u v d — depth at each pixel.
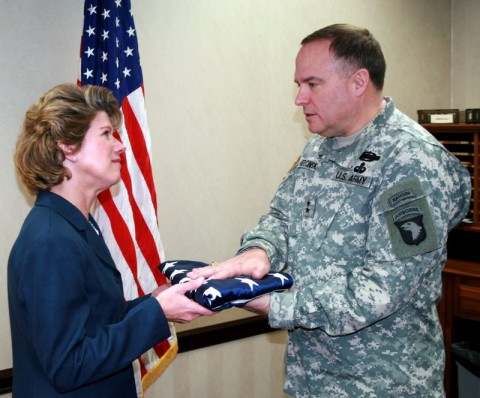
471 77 3.51
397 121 1.64
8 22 2.34
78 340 1.29
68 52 2.46
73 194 1.46
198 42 2.73
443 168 1.55
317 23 3.07
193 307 1.45
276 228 1.85
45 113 1.39
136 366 2.24
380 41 3.29
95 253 1.44
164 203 2.72
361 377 1.60
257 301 1.55
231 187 2.91
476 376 2.73
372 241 1.53
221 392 2.97
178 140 2.73
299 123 3.08
